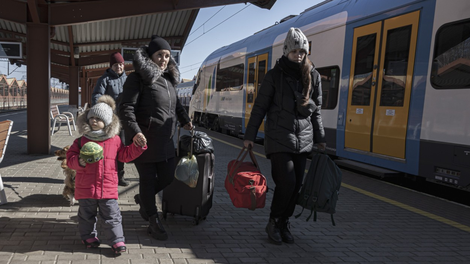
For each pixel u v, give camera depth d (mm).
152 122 3389
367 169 6395
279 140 3352
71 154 2990
